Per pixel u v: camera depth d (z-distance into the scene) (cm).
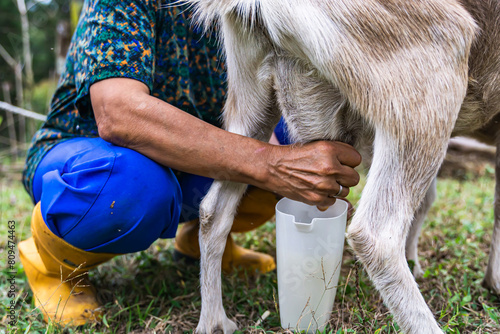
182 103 221
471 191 408
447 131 187
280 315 208
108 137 197
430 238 310
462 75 187
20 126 678
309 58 174
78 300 225
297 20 169
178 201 216
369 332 201
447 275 253
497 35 199
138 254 294
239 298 243
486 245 301
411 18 177
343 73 174
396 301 180
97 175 195
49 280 229
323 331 196
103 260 223
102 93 192
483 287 242
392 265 180
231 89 207
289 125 192
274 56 185
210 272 207
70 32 653
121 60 193
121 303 233
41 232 209
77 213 197
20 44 736
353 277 239
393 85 177
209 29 223
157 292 252
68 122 237
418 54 179
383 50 176
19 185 482
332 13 172
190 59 227
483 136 251
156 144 192
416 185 186
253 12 175
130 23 197
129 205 196
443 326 200
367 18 173
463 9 188
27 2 736
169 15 212
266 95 197
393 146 182
